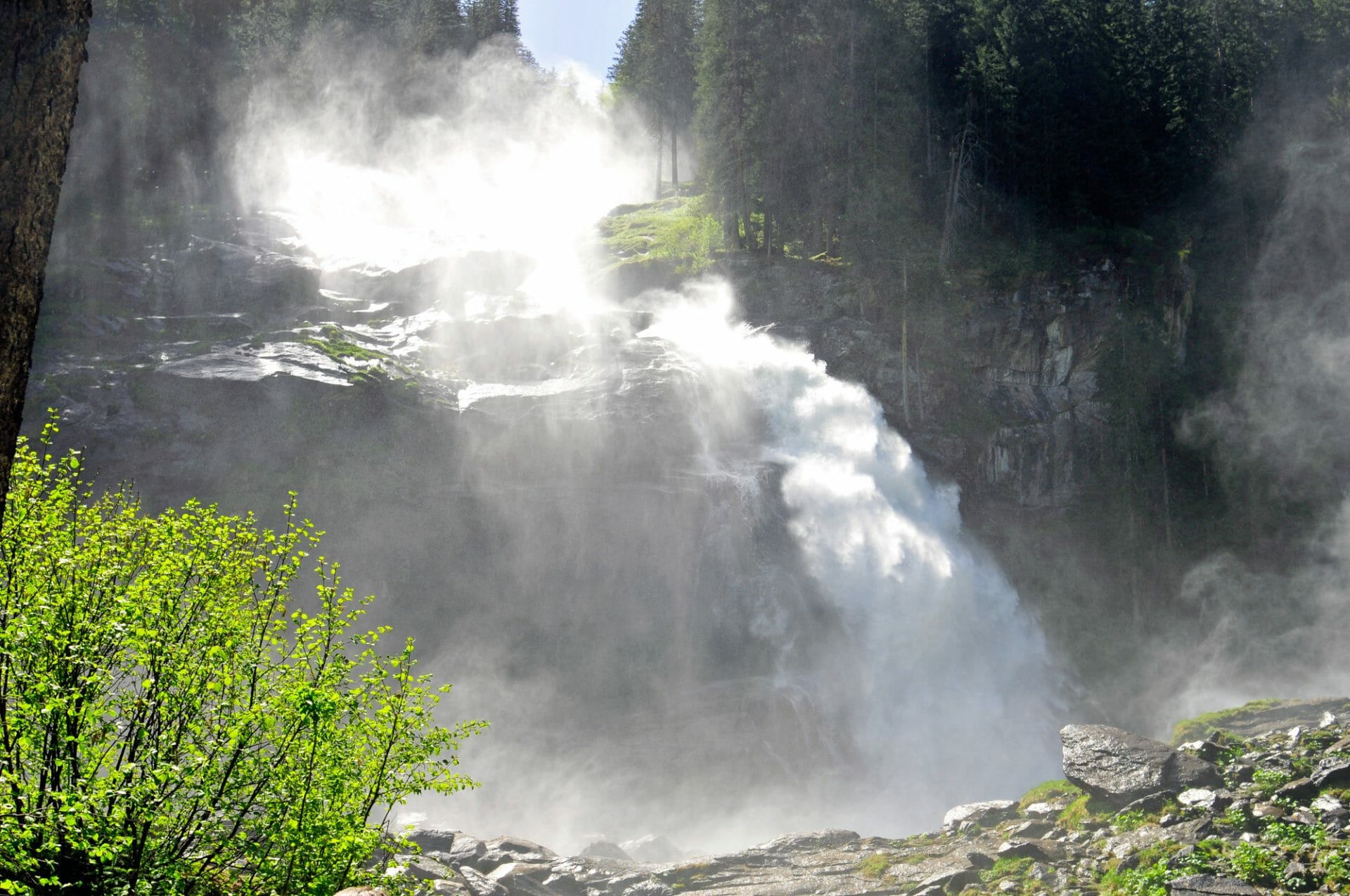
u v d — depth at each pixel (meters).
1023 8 58.19
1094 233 52.72
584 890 16.47
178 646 8.17
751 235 54.69
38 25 5.17
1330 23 68.56
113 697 8.12
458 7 85.12
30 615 7.57
